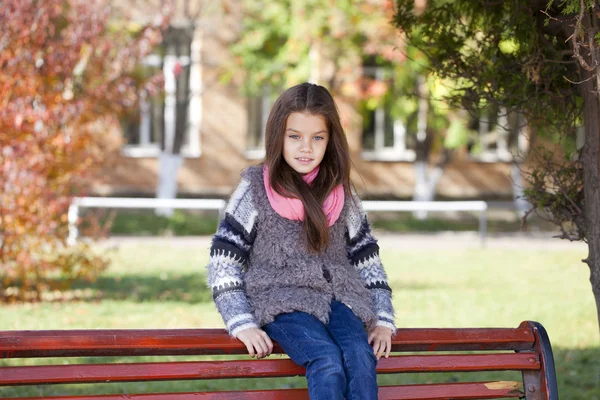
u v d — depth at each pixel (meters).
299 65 27.59
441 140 29.66
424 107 28.72
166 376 4.39
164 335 4.43
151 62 29.53
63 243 13.95
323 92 4.77
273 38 28.41
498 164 34.56
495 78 5.93
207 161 32.50
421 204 23.62
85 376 4.30
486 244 24.45
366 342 4.50
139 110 16.92
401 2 6.20
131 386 8.77
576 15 4.59
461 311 13.56
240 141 32.62
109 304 13.71
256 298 4.57
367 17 25.69
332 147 4.83
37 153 13.26
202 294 15.00
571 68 5.70
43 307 13.30
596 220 5.41
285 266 4.64
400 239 25.48
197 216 29.48
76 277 14.42
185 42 31.48
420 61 24.69
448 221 31.28
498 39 5.91
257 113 33.38
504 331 4.89
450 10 6.07
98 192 31.38
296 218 4.65
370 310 4.70
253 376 4.49
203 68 31.97
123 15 23.62
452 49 6.13
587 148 5.41
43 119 13.12
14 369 4.23
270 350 4.43
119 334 4.38
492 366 4.77
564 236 5.77
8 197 13.15
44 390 8.44
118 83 14.38
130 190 31.72
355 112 29.08
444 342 4.77
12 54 13.08
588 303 14.61
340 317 4.59
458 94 6.16
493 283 16.97
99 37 14.69
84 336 4.32
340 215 4.82
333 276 4.67
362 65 32.34
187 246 22.48
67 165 13.70
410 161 34.12
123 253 20.66
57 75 13.57
